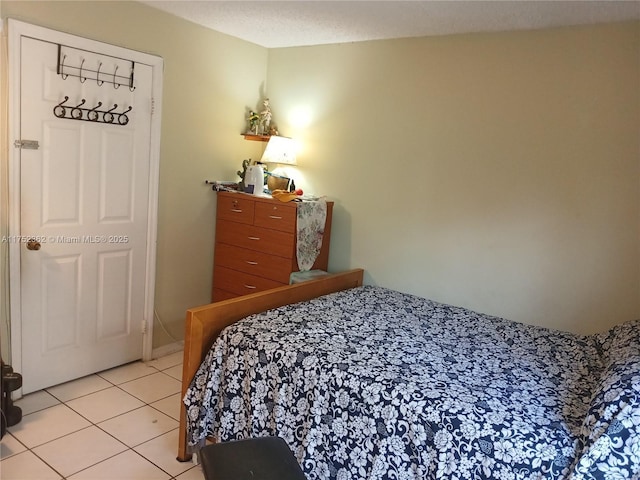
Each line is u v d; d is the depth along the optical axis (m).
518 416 1.82
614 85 2.69
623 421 1.60
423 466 1.83
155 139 3.34
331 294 3.24
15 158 2.70
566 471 1.64
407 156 3.40
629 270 2.71
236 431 2.34
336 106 3.69
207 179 3.76
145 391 3.16
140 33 3.16
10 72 2.61
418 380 2.04
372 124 3.53
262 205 3.59
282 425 2.18
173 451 2.58
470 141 3.14
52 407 2.88
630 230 2.70
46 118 2.79
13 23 2.59
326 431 2.06
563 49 2.81
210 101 3.67
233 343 2.36
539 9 2.56
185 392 2.45
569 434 1.73
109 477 2.34
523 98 2.95
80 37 2.86
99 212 3.13
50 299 2.97
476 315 3.03
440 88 3.23
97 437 2.64
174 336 3.76
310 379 2.12
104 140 3.09
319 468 2.06
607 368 2.03
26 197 2.77
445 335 2.64
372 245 3.61
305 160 3.88
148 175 3.36
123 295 3.36
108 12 2.98
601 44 2.71
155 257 3.50
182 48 3.41
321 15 3.02
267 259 3.61
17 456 2.43
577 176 2.82
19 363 2.88
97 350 3.28
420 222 3.38
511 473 1.67
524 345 2.58
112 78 3.05
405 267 3.47
